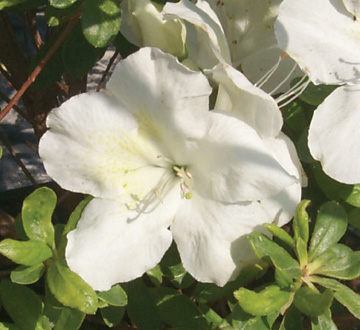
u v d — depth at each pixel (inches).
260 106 11.2
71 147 11.3
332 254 11.5
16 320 11.6
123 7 12.3
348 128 11.7
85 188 11.4
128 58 11.0
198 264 11.5
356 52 12.1
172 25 11.6
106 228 11.4
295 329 11.4
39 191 11.3
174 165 11.7
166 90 11.1
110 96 11.2
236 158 11.2
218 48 11.3
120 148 11.4
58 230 11.9
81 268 11.1
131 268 11.4
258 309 10.9
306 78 12.2
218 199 11.4
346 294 11.3
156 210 11.6
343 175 11.6
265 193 11.1
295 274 11.2
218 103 11.6
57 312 11.6
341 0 12.1
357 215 12.3
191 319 12.4
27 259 11.2
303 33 11.9
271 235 11.5
